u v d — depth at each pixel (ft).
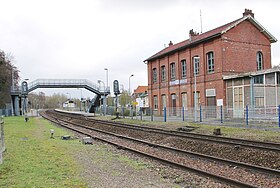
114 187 24.98
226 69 102.58
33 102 482.69
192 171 30.68
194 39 121.80
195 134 62.64
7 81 184.65
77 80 207.41
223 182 26.53
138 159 38.75
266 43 112.37
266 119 73.46
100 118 145.18
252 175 29.32
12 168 31.09
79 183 25.81
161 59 142.20
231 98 98.63
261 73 87.76
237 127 72.18
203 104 111.14
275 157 35.53
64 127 93.50
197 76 114.83
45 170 30.32
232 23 105.60
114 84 153.99
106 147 49.67
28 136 62.95
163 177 29.12
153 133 67.31
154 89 149.59
